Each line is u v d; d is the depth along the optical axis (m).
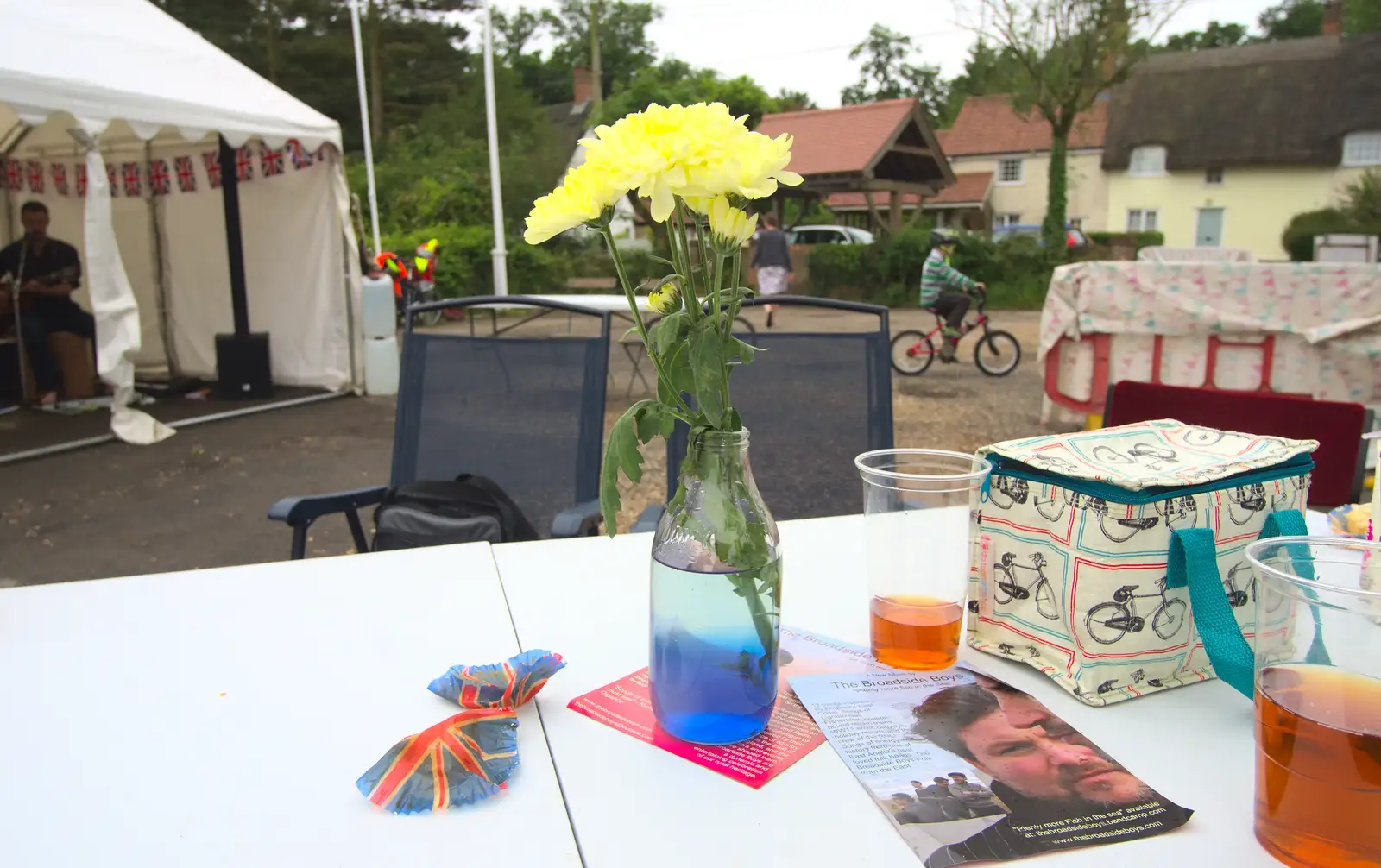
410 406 2.46
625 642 1.15
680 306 0.88
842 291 18.75
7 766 0.87
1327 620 0.69
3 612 1.25
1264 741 0.72
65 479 5.06
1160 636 0.97
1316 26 34.81
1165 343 5.24
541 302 2.46
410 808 0.79
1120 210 28.66
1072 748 0.88
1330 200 25.73
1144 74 28.81
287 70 29.02
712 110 0.79
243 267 7.45
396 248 15.46
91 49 5.51
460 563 1.46
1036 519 1.02
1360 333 4.77
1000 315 16.62
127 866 0.73
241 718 0.96
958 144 30.20
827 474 2.19
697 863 0.72
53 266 7.05
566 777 0.84
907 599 1.05
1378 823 0.66
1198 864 0.71
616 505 0.85
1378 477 1.00
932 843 0.74
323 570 1.42
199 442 5.97
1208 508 0.95
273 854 0.74
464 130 27.80
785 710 0.97
